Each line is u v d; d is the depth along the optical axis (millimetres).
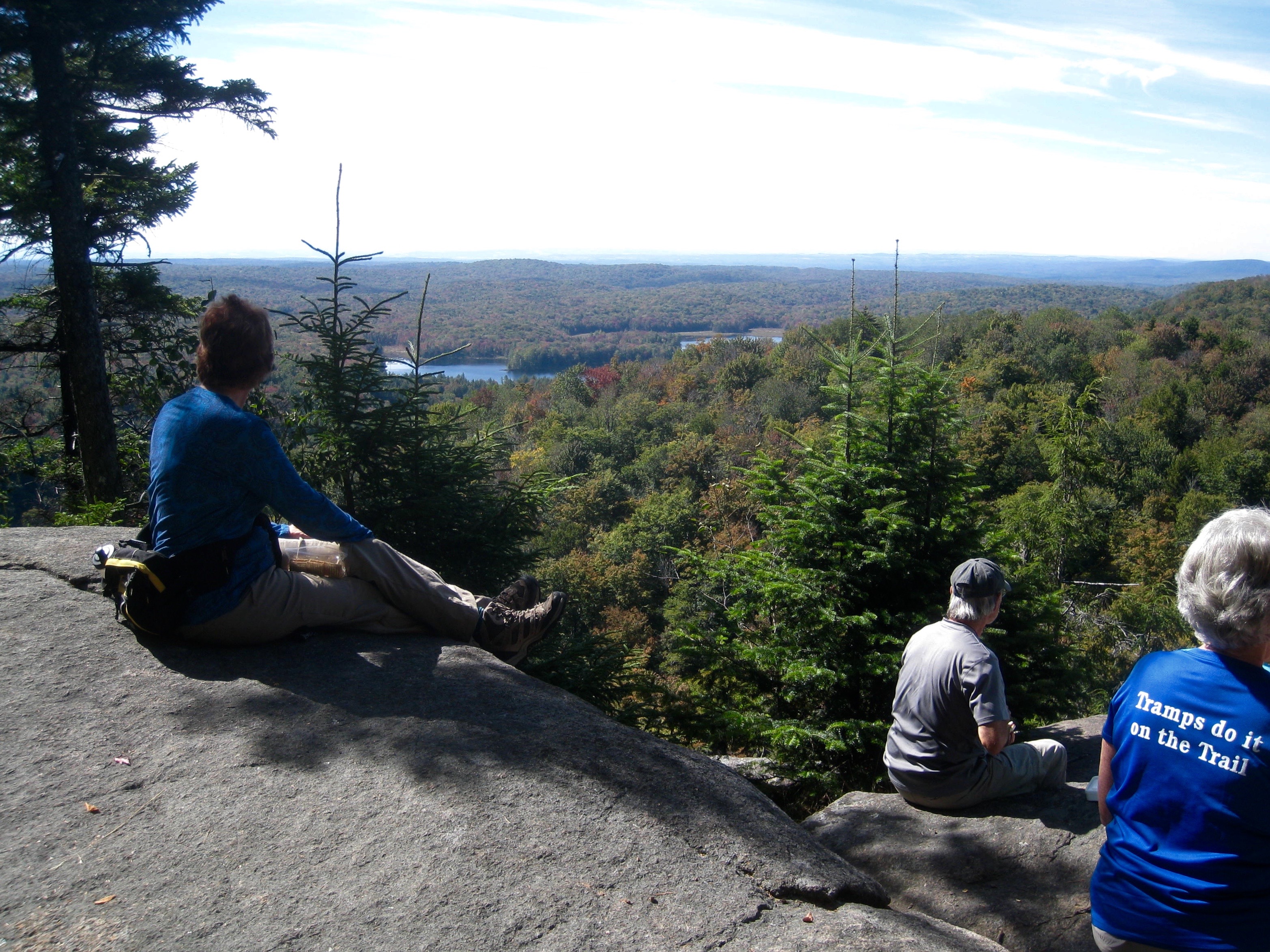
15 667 2695
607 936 1757
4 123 9930
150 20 9938
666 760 2488
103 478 10211
